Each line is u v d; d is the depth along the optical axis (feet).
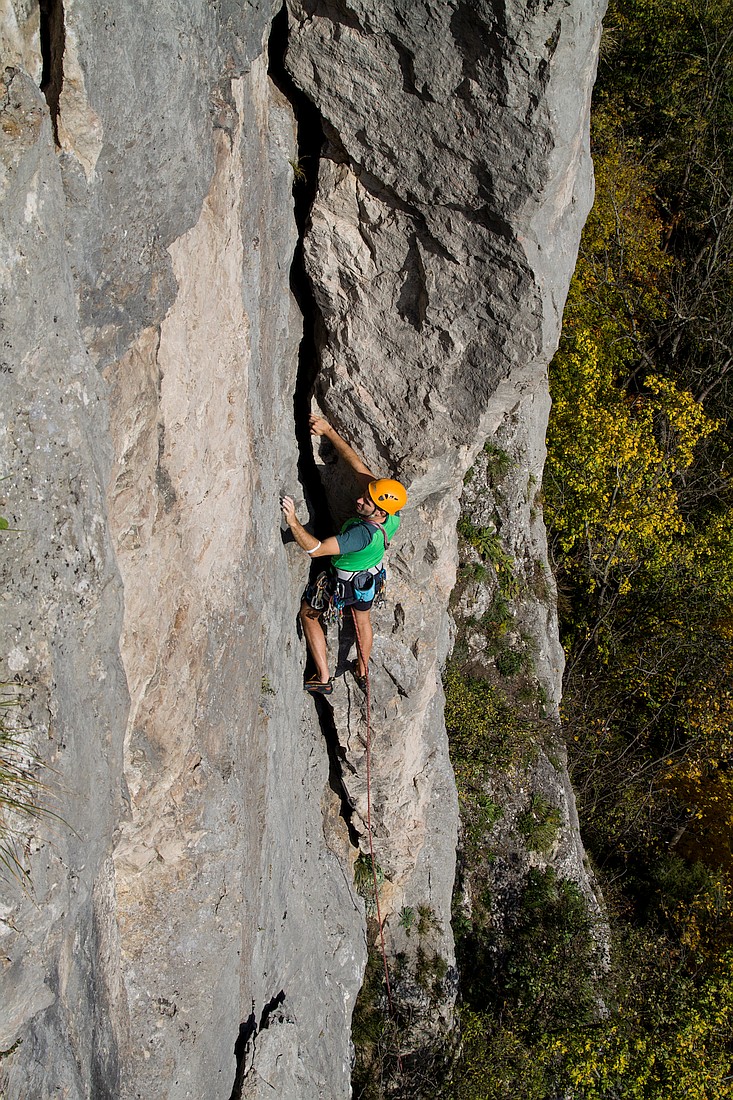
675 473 57.98
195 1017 18.44
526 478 46.14
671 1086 38.45
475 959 40.73
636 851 54.85
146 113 12.78
